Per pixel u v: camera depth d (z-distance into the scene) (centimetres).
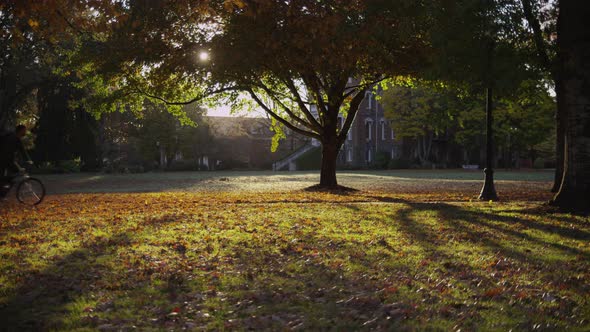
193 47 1844
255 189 2527
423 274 613
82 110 5153
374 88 2733
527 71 1241
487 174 1719
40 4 910
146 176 4512
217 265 660
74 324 433
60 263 673
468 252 752
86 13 1057
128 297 517
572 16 1126
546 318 445
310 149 6956
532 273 617
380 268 645
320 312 469
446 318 450
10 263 668
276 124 2828
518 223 1052
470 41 1199
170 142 6000
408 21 1352
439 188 2581
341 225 1035
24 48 3356
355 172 5488
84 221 1107
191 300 511
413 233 929
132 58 1928
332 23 1341
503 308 474
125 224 1052
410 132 6022
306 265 661
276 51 1698
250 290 542
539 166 6969
